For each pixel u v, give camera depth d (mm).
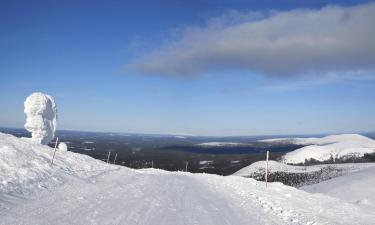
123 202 12453
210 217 11914
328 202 19562
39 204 10414
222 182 27688
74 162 23047
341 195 29500
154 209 11914
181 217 11250
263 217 13109
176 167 150750
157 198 14555
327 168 82625
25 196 11289
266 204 16156
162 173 35656
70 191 13461
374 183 30766
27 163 16609
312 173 81438
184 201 14812
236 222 11648
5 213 8797
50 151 23562
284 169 99188
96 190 14562
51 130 26625
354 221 14289
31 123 25328
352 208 18188
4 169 14227
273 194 20656
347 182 34312
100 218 9617
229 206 14953
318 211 15812
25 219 8539
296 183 74500
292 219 13078
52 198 11594
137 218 10219
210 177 34156
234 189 22359
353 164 83750
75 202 11359
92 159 28812
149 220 10203
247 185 25469
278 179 84000
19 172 14430
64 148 28094
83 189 14430
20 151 18688
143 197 14273
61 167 19125
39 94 25609
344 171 74500
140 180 21453
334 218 14469
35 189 12672
